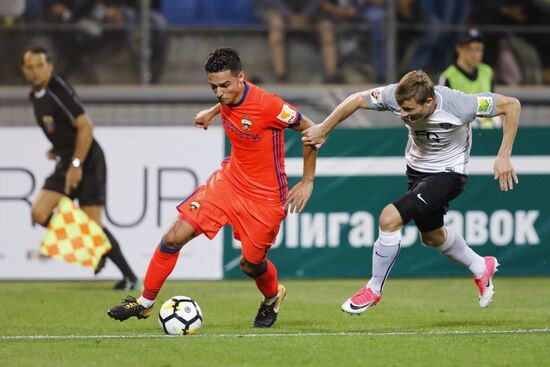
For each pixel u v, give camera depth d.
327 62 48.34
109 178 37.12
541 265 38.50
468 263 25.36
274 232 22.64
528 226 38.41
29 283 37.78
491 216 38.25
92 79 47.66
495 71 48.78
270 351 19.66
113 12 47.69
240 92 21.47
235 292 33.84
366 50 48.03
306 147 22.22
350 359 18.73
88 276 37.53
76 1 47.56
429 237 24.92
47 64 35.72
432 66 48.53
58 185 36.41
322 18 48.25
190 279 38.00
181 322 22.20
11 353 19.59
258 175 22.20
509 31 48.84
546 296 32.25
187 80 47.97
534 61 49.00
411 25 48.38
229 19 48.50
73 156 36.22
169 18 48.12
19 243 37.19
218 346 20.30
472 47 39.75
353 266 38.19
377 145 38.16
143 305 22.55
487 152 38.16
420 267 38.69
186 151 37.50
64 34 47.47
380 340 21.17
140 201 37.28
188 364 18.19
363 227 38.19
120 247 37.09
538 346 20.36
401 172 38.22
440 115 22.33
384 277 23.19
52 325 24.44
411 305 29.48
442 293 33.31
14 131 36.84
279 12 48.44
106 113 45.28
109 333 22.70
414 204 22.95
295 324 24.55
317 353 19.41
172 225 22.27
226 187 22.41
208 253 37.84
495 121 41.50
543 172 38.34
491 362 18.47
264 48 48.47
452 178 23.33
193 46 48.06
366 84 48.12
